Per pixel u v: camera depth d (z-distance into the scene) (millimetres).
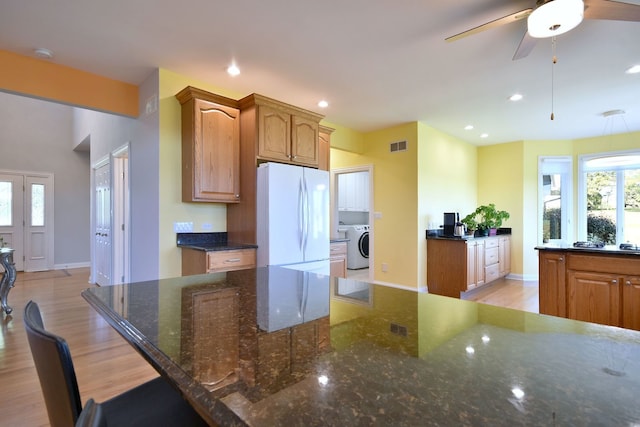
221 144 3291
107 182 4672
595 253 2787
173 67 3076
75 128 6727
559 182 5922
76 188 7000
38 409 1933
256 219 3281
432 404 508
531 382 582
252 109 3309
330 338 804
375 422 462
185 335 824
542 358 686
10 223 6297
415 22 2357
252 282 1500
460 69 3088
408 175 4863
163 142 3150
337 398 528
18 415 1874
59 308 3926
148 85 3295
